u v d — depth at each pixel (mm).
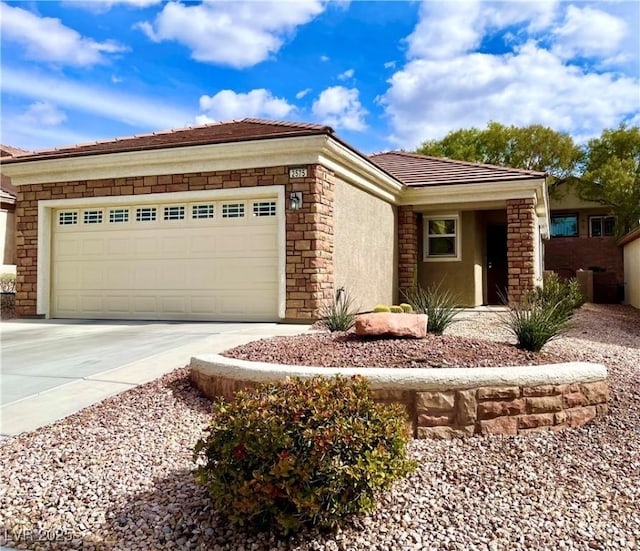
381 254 13867
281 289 10414
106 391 5898
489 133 34594
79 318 12055
